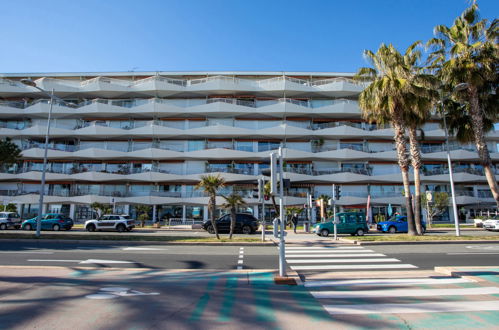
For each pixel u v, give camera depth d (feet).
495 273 25.20
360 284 22.89
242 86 134.10
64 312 16.14
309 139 136.56
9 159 64.08
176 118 134.62
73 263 32.04
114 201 111.65
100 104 129.29
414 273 27.07
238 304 17.74
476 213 137.59
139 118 136.56
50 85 129.29
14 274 25.63
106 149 126.21
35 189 127.24
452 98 67.36
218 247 46.83
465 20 61.41
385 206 130.62
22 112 130.21
